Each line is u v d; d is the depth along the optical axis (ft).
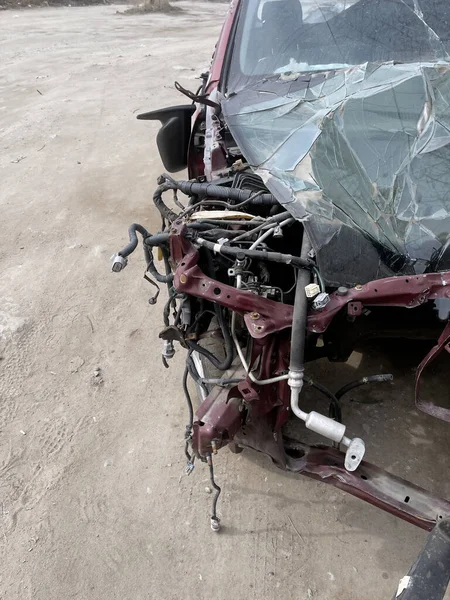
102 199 16.51
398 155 7.47
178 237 6.50
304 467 6.71
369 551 7.25
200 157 10.64
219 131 9.45
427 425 8.83
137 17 58.65
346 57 9.46
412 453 8.42
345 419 8.93
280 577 7.00
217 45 11.35
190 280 6.24
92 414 9.39
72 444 8.88
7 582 7.08
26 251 14.11
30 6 64.95
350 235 6.53
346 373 9.65
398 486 6.45
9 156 19.92
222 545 7.38
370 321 7.40
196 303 7.34
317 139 7.75
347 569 7.06
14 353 10.75
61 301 12.15
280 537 7.44
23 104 25.84
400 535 7.43
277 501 7.89
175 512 7.80
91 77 30.12
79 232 14.83
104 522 7.72
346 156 7.47
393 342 9.68
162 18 57.93
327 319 5.85
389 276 6.38
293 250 7.56
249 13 11.05
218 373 7.40
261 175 7.40
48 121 23.18
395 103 8.20
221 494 7.99
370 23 9.71
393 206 6.94
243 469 8.32
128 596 6.89
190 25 51.57
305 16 10.24
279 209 7.58
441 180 7.18
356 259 6.38
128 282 12.70
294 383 5.84
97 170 18.43
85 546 7.44
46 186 17.49
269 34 10.37
